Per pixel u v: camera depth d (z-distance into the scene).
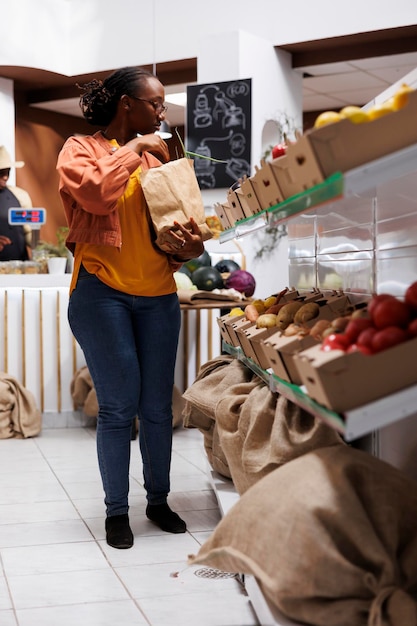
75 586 2.54
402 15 7.37
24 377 5.55
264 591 2.04
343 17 7.66
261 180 2.18
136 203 2.97
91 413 5.38
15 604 2.39
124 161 2.78
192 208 2.93
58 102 10.30
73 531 3.14
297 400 1.98
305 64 8.32
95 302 2.94
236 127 7.51
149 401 3.12
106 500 3.04
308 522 1.81
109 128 3.06
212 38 7.64
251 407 2.62
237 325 3.12
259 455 2.48
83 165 2.79
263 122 7.81
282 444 2.34
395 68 8.67
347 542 1.82
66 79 9.44
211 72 7.67
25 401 5.27
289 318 2.69
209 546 2.04
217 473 3.44
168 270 3.08
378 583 1.77
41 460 4.51
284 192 2.02
